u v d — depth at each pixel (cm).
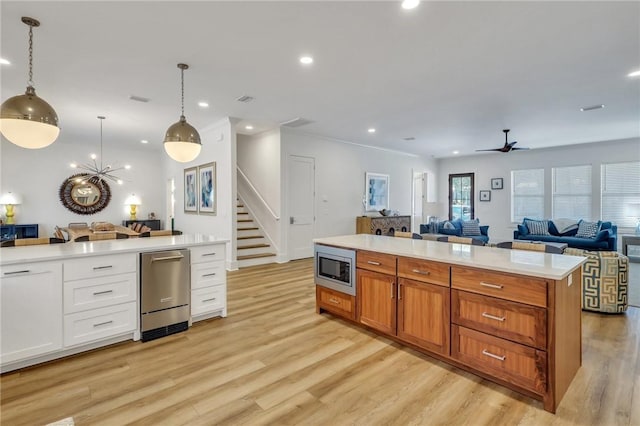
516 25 255
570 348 217
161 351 271
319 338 297
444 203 1042
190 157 334
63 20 246
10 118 212
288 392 213
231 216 564
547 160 841
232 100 447
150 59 317
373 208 835
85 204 786
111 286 277
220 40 280
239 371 239
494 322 217
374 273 296
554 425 181
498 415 190
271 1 225
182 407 197
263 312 366
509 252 269
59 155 755
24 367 242
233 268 572
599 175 761
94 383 222
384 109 489
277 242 644
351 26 258
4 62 319
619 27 257
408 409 195
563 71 346
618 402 200
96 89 399
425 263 255
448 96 430
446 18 246
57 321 252
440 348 246
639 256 695
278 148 639
